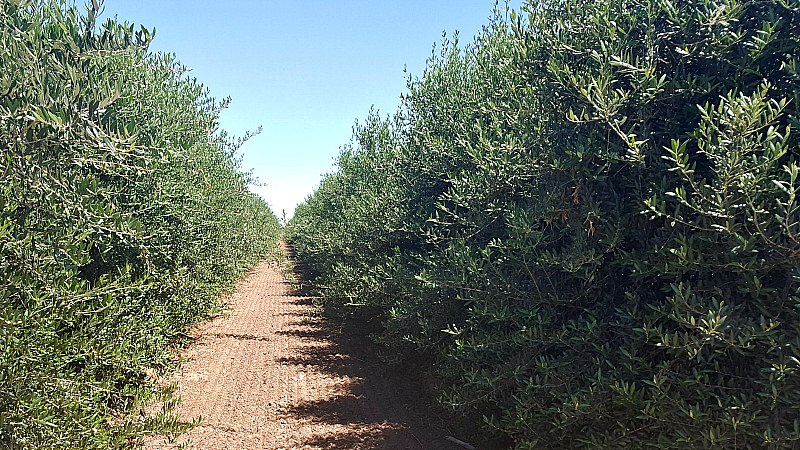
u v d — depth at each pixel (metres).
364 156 11.08
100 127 2.33
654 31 3.52
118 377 3.86
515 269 4.24
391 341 7.43
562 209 3.82
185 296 6.82
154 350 4.49
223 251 8.79
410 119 8.09
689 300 2.94
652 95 3.31
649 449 3.27
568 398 3.51
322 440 5.42
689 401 3.04
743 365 2.96
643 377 3.25
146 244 5.30
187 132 6.79
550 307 4.01
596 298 3.84
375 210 8.84
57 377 3.14
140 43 2.80
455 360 5.00
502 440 5.09
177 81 7.24
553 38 3.96
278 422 5.92
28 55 2.48
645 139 3.40
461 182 5.64
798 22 3.20
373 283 8.45
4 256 2.89
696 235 2.94
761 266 2.76
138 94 5.35
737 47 3.36
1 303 2.83
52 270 3.11
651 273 3.29
